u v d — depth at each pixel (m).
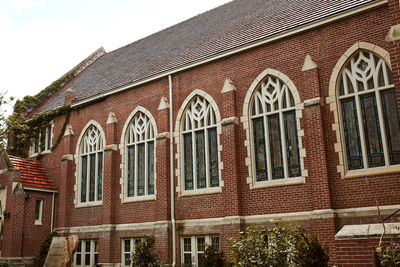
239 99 16.55
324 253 10.89
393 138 13.07
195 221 16.56
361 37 14.08
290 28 15.62
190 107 18.23
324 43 14.86
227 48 17.59
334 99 14.17
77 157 21.98
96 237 19.88
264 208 15.00
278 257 11.38
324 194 13.53
